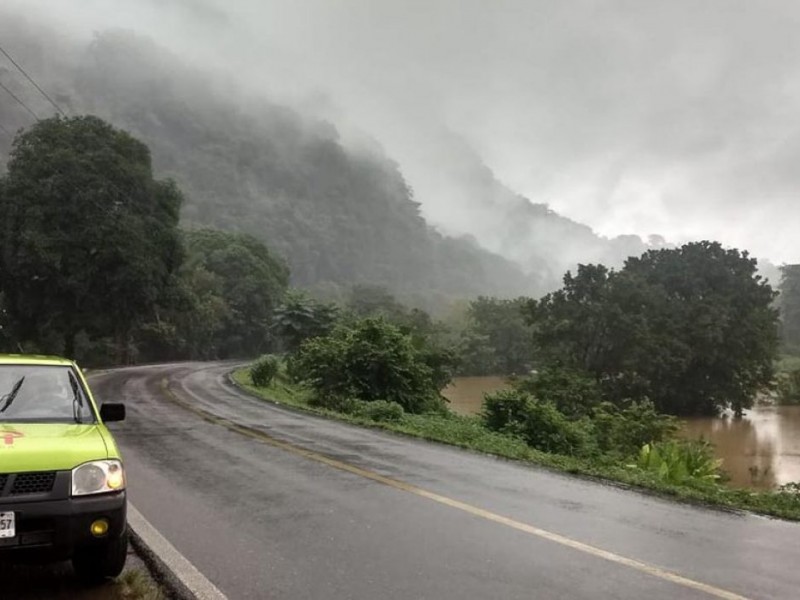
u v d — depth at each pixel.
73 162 39.72
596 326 48.09
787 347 109.50
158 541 6.27
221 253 92.69
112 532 4.83
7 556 4.46
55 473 4.67
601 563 5.92
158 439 13.36
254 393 28.25
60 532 4.57
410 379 25.91
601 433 24.69
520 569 5.69
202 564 5.67
